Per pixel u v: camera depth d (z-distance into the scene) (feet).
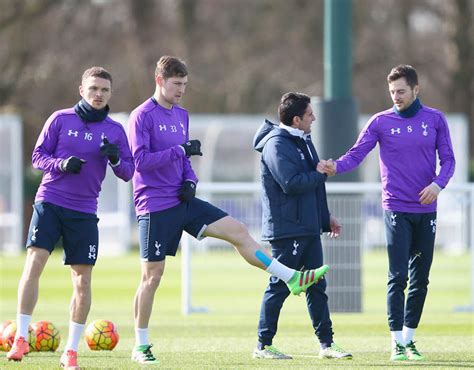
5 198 385.29
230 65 496.64
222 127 388.16
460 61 489.67
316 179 115.96
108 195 378.32
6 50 465.47
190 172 115.65
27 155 472.85
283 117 118.11
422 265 119.85
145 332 115.03
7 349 123.44
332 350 119.03
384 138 119.03
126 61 481.05
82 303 108.78
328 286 177.88
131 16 480.64
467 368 108.88
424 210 118.42
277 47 496.23
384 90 488.02
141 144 112.57
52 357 119.65
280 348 131.13
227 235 114.11
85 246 108.78
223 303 213.87
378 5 494.59
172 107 116.47
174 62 114.32
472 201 184.96
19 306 108.58
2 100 466.29
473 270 186.39
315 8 493.36
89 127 109.50
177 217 113.60
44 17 468.75
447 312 185.98
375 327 157.07
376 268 302.04
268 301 118.83
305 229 117.29
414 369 107.96
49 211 108.27
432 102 521.65
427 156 118.42
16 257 353.10
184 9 492.95
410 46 494.18
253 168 388.78
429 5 495.82
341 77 181.27
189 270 187.73
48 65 467.93
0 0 458.91
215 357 120.16
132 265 319.88
